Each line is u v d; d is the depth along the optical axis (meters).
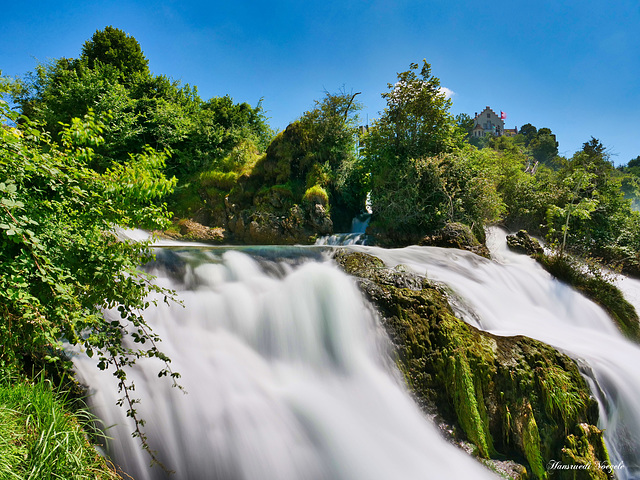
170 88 21.06
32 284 2.86
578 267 9.38
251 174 17.84
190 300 5.78
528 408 4.67
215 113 21.08
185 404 4.33
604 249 13.40
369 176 17.05
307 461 4.18
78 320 2.89
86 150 3.39
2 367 3.03
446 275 7.72
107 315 5.03
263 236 16.06
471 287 7.36
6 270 2.57
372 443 4.48
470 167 14.30
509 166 17.94
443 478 4.15
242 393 4.72
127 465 3.69
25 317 2.55
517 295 8.23
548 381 4.80
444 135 15.54
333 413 4.71
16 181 2.73
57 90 18.61
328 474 4.12
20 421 2.80
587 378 5.14
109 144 16.66
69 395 3.73
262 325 5.88
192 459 4.01
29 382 3.35
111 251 3.39
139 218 3.50
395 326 5.61
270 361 5.57
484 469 4.27
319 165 16.89
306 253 8.25
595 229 14.62
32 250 2.59
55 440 2.74
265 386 4.97
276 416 4.50
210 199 17.94
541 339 6.16
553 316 7.91
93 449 3.16
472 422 4.63
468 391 4.77
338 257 7.88
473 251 10.92
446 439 4.62
